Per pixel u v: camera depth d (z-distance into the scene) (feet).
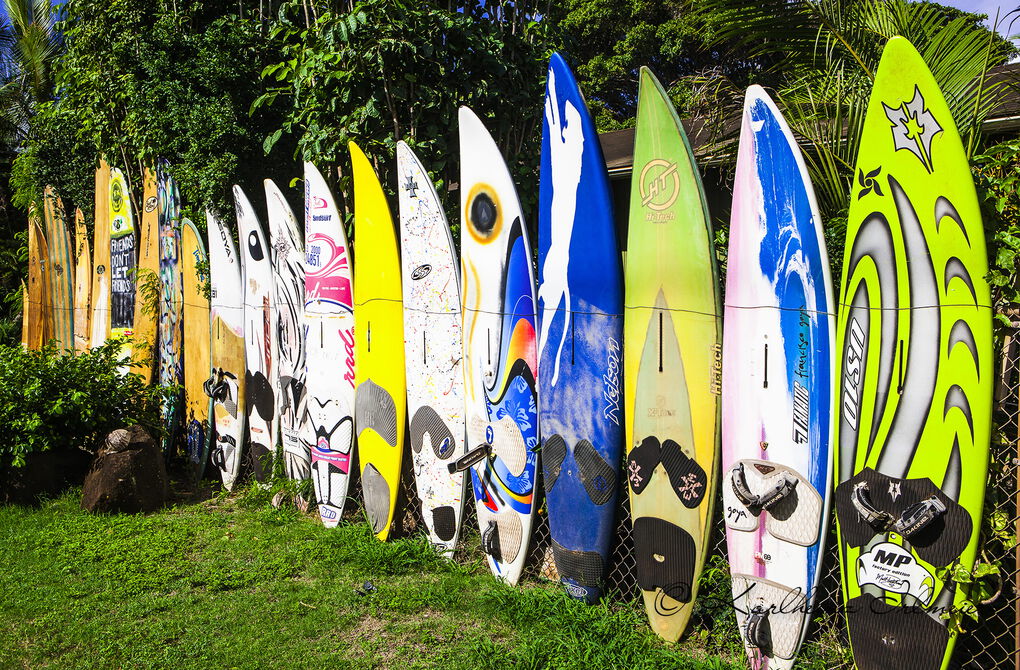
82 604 11.34
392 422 13.62
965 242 8.02
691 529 9.86
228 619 10.78
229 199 20.18
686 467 9.90
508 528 11.78
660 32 49.11
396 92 15.14
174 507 16.33
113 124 24.44
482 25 16.01
